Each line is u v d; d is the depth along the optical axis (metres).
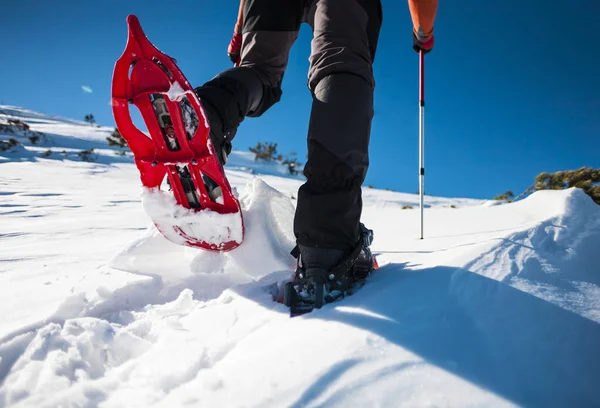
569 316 0.79
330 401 0.57
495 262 1.01
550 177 3.53
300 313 0.89
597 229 1.37
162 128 1.07
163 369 0.71
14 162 12.84
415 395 0.58
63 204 5.24
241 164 24.66
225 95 1.14
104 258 1.59
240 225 1.12
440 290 0.87
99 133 26.75
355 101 0.98
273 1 1.25
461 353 0.67
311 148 0.97
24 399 0.66
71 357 0.75
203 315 0.92
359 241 1.03
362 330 0.74
